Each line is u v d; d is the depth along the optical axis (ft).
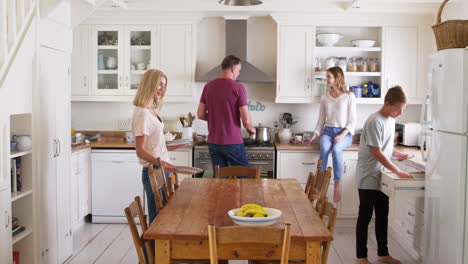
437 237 10.73
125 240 15.23
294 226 7.69
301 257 7.41
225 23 18.12
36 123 11.14
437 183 10.71
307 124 18.84
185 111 18.92
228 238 6.65
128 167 17.03
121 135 19.06
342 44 18.39
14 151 10.77
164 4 16.79
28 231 11.03
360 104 18.56
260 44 18.65
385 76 17.44
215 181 11.61
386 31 17.34
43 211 11.71
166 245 7.37
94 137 18.30
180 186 10.96
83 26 17.74
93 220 17.24
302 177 16.97
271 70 18.67
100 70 17.87
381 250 13.06
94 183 17.11
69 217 13.57
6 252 9.67
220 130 14.73
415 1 15.69
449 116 10.16
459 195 9.73
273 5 16.62
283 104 18.79
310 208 8.95
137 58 17.88
